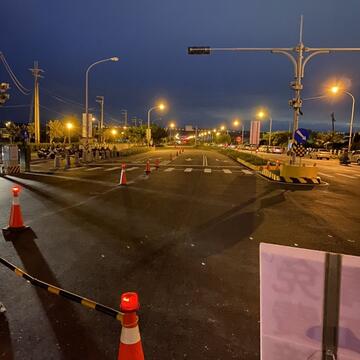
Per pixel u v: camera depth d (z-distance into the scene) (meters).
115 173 21.59
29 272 5.28
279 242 7.16
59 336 3.57
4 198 11.85
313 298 1.92
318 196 14.02
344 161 39.41
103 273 5.27
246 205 11.49
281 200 12.72
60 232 7.56
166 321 3.90
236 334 3.65
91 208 10.34
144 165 29.05
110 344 3.44
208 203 11.70
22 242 6.79
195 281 5.02
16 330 3.67
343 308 1.87
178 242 6.97
